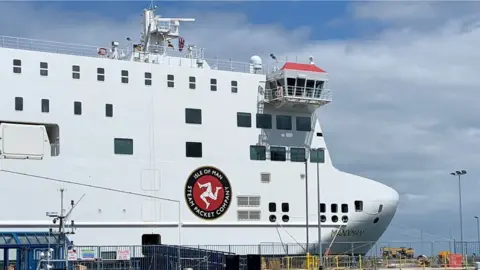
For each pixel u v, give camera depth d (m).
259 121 60.78
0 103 50.97
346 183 63.47
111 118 54.69
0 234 47.50
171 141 56.78
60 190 52.19
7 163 50.72
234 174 58.97
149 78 56.56
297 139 62.25
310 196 61.88
